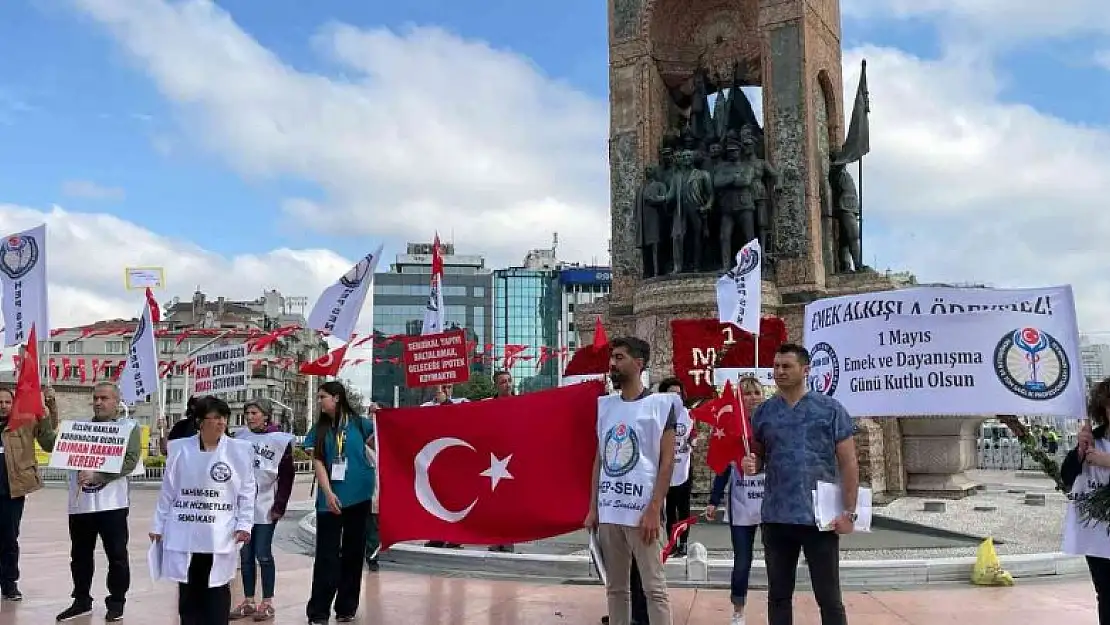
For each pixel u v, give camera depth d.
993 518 17.89
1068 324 10.12
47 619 9.98
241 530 7.84
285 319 107.56
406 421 10.05
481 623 9.56
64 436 9.80
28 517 21.94
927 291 10.77
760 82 24.41
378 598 10.94
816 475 6.63
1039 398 10.10
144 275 14.18
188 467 7.84
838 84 24.39
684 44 25.30
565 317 141.12
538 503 9.52
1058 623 9.30
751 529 9.02
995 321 10.41
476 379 89.75
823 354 11.67
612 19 24.41
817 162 22.36
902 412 10.73
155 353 14.00
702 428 18.56
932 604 10.24
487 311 143.50
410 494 9.88
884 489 21.00
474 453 9.80
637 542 7.05
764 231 21.38
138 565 14.28
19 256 13.43
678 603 10.41
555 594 11.09
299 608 10.55
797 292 21.38
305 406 98.88
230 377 15.77
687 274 20.83
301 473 45.38
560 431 9.60
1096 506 6.81
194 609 7.90
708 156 22.14
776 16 22.53
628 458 7.12
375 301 137.38
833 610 6.53
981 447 37.72
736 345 14.81
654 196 21.89
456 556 13.09
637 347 7.39
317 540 9.50
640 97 23.78
